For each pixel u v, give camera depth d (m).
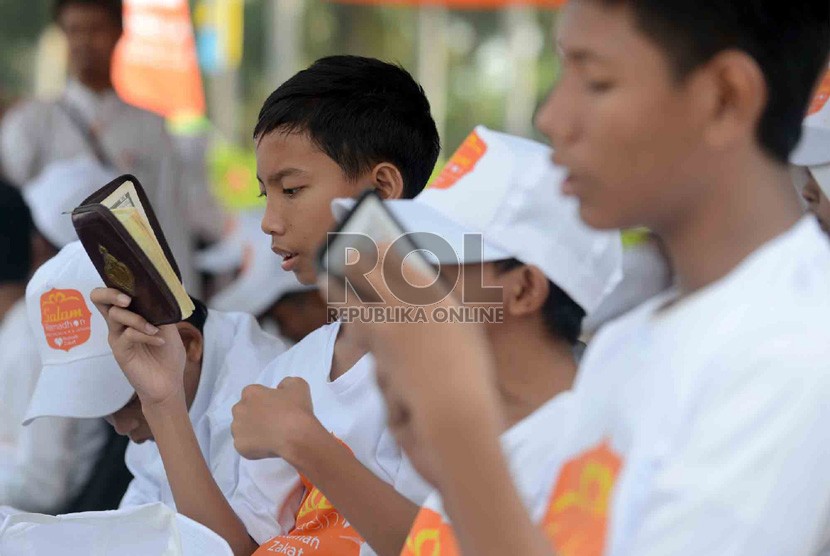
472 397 1.98
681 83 2.09
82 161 8.39
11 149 9.34
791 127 2.19
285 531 4.07
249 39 27.72
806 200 4.13
